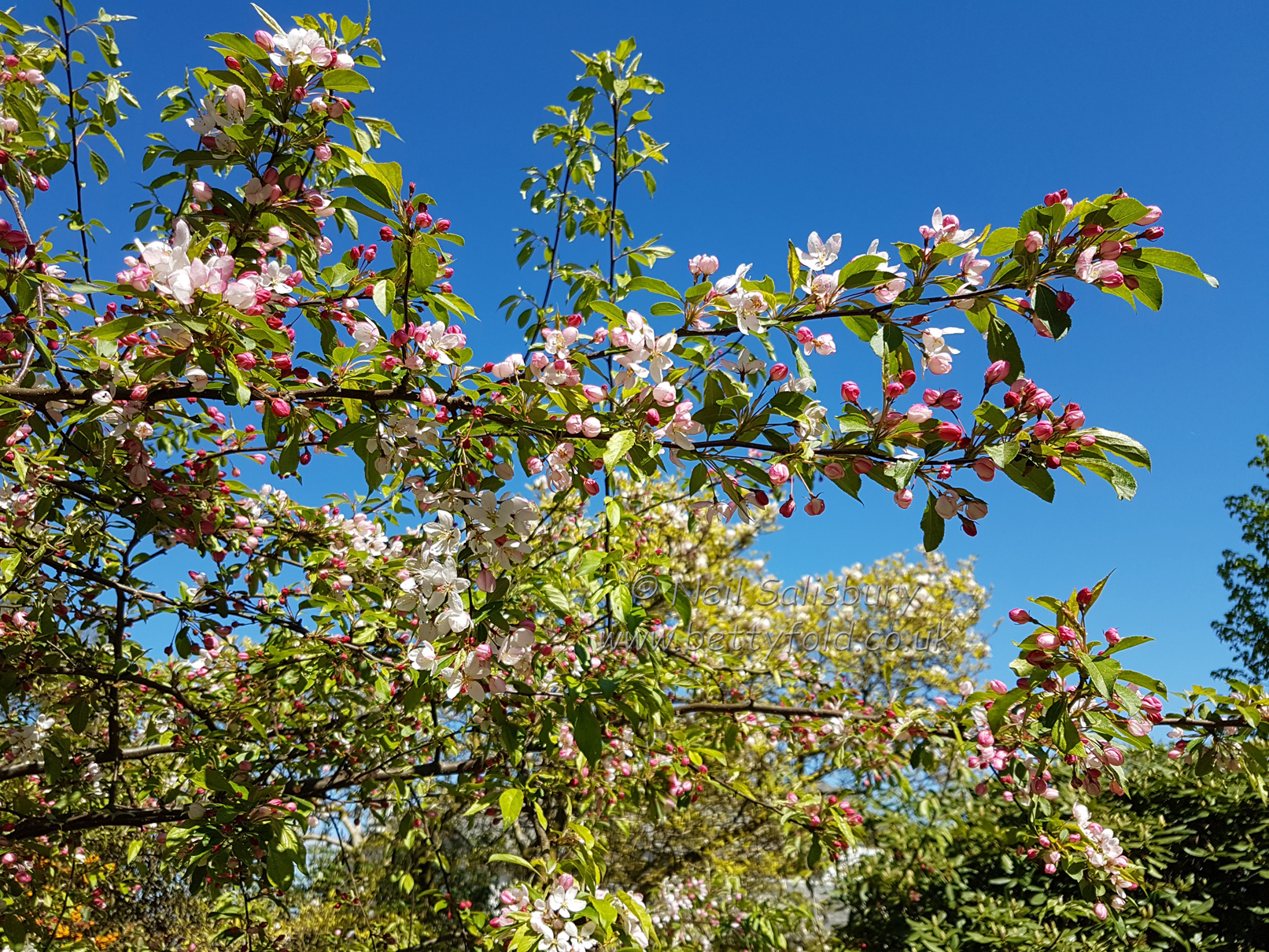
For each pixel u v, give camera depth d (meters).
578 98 3.71
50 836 3.39
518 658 2.07
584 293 3.54
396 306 1.94
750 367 1.86
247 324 1.63
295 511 3.74
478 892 6.60
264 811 2.11
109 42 3.35
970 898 5.29
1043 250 1.62
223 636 3.29
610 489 2.04
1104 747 1.97
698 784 3.94
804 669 5.34
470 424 1.98
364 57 2.12
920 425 1.59
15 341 2.16
